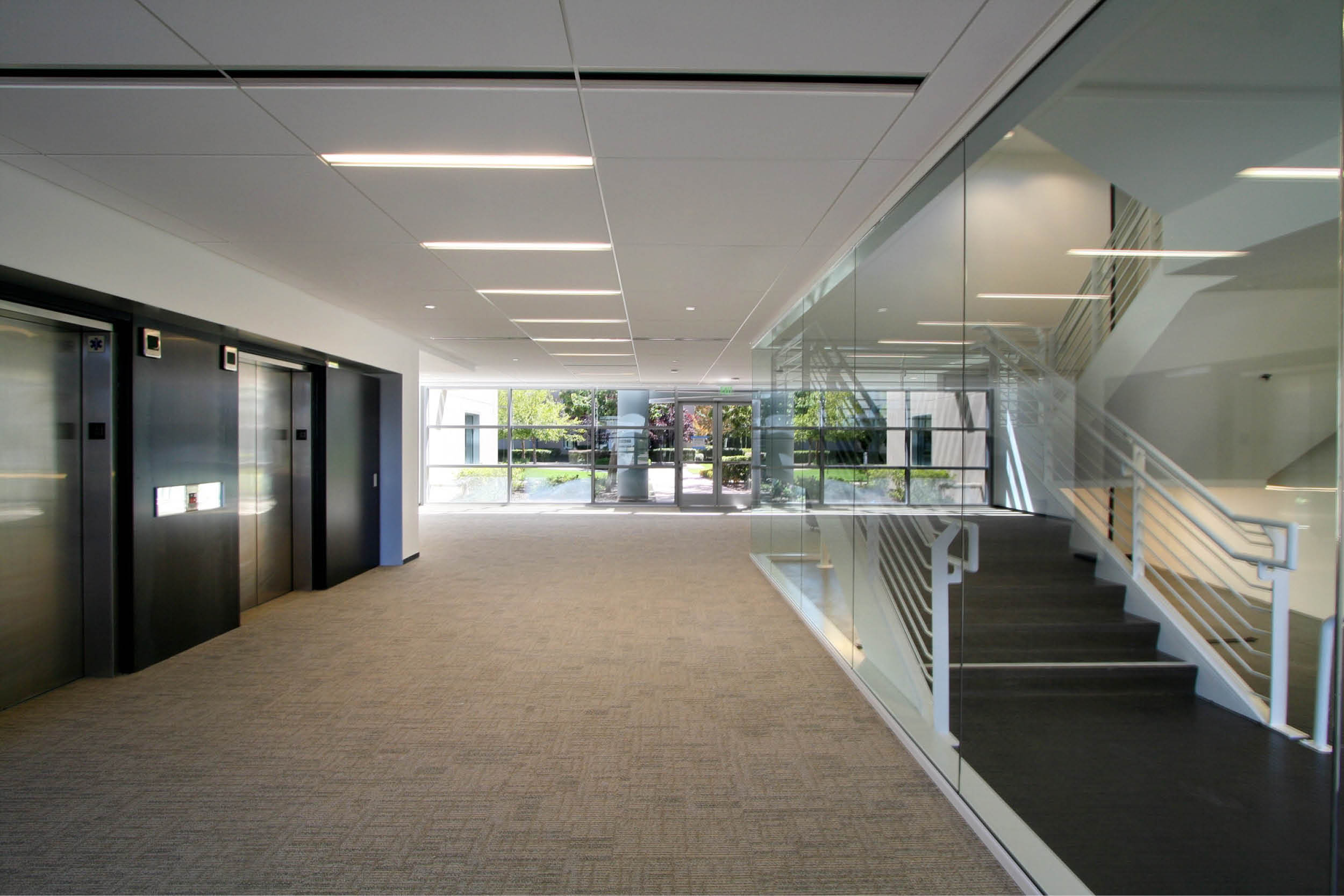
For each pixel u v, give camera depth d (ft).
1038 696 7.02
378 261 15.38
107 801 8.75
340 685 13.07
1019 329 7.63
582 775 9.51
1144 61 5.46
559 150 9.55
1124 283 5.73
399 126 8.80
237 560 17.07
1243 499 4.39
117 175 10.42
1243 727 4.41
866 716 11.67
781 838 8.00
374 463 25.34
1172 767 5.05
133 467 13.66
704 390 50.72
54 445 12.82
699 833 8.11
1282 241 4.17
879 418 12.76
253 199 11.46
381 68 7.43
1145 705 5.36
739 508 49.44
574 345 28.86
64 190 11.06
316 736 10.73
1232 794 4.53
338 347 20.97
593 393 50.85
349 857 7.59
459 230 13.10
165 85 7.76
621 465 50.75
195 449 15.47
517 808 8.64
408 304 20.18
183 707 11.91
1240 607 4.43
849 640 14.12
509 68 7.44
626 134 9.03
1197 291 4.84
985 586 8.41
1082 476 6.38
